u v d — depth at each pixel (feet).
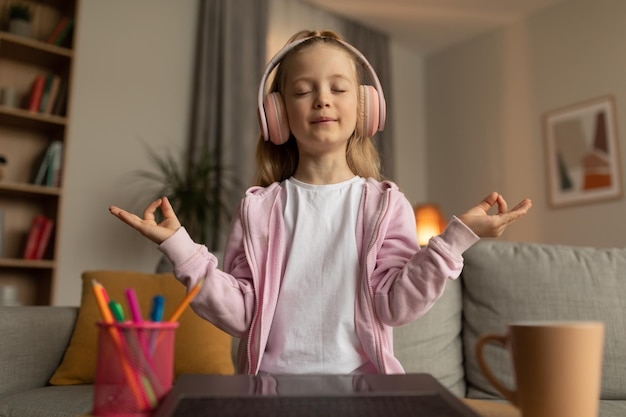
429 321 4.74
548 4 12.11
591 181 10.99
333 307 2.78
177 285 5.16
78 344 4.76
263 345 2.75
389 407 1.35
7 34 8.48
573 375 1.44
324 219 2.99
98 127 9.82
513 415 2.25
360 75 3.39
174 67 10.78
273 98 3.08
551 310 4.49
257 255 2.96
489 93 13.17
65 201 9.35
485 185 12.98
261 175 3.55
